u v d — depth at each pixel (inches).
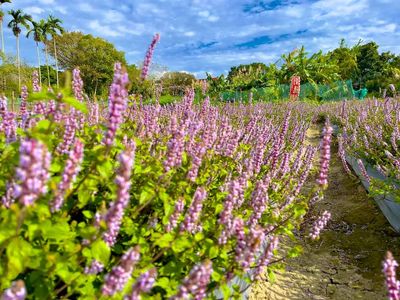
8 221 74.8
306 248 255.9
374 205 315.9
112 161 123.6
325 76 1364.4
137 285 73.4
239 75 1354.6
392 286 97.3
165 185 124.6
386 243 251.9
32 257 85.0
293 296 197.8
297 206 154.7
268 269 158.9
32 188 64.9
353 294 200.8
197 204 101.6
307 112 801.6
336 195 369.7
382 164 328.5
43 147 65.4
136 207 121.1
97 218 85.8
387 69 2498.8
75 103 96.7
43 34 2362.2
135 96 171.2
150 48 139.7
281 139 242.2
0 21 2069.4
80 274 88.7
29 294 89.6
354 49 2295.8
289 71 1365.7
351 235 275.9
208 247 110.9
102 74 2640.3
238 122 347.6
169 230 105.7
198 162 127.6
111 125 96.9
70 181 81.5
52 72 2714.1
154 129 177.8
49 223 82.3
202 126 208.2
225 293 103.0
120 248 107.8
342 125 613.3
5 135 126.2
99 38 2770.7
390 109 471.2
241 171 179.5
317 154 518.3
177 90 1039.0
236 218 108.5
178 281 109.3
